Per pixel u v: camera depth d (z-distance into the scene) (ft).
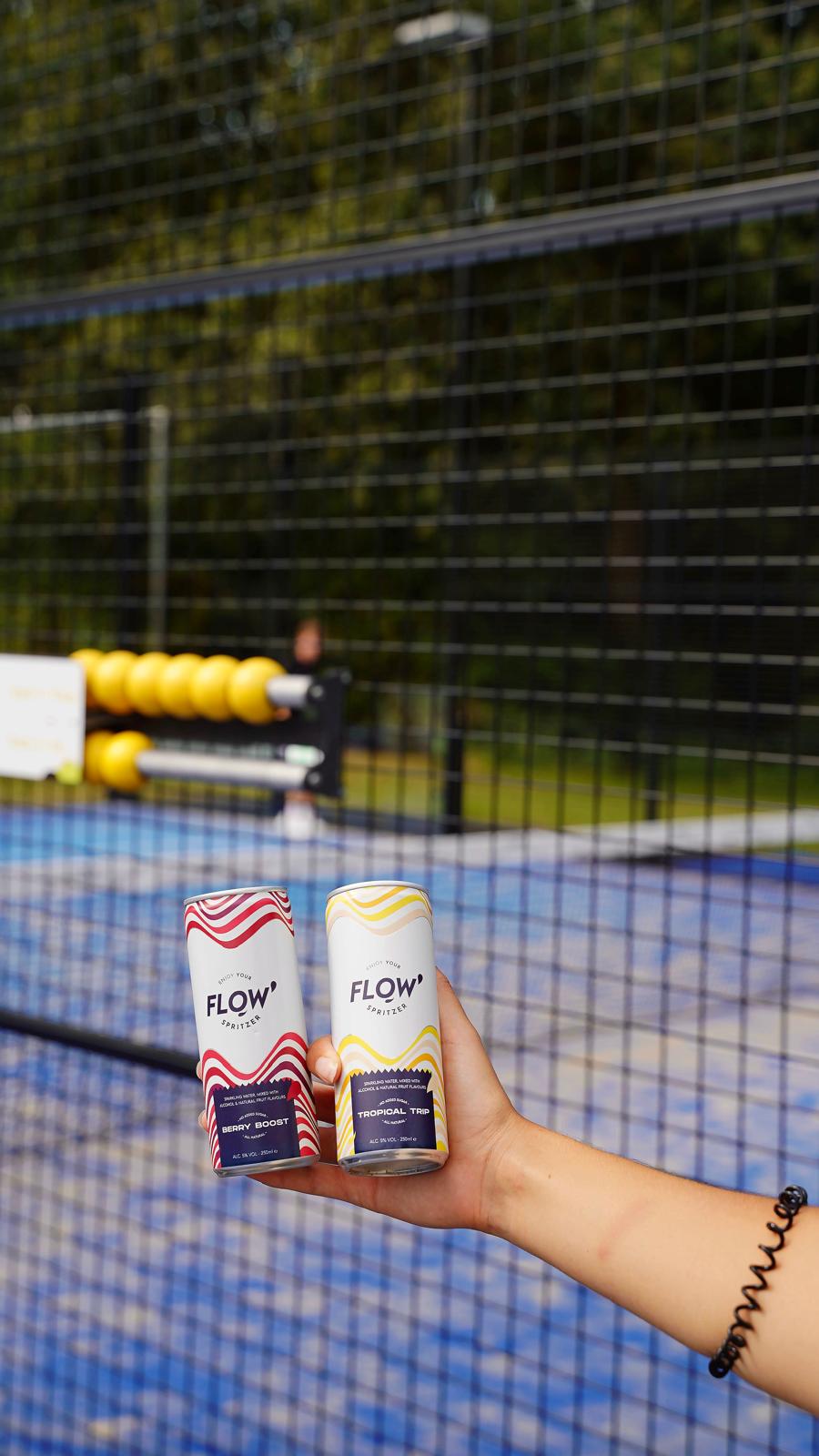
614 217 5.93
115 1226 10.03
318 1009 11.44
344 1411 7.76
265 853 18.88
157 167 29.25
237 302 23.76
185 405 16.83
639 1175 2.84
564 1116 12.25
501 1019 15.55
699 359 39.91
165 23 22.95
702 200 5.65
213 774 7.09
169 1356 7.88
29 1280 9.41
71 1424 7.50
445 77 32.78
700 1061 6.17
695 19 36.24
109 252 28.25
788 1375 2.43
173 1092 12.66
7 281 25.54
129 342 9.16
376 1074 2.82
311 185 33.63
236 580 21.70
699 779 26.78
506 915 7.25
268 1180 3.11
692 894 6.30
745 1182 10.79
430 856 7.64
